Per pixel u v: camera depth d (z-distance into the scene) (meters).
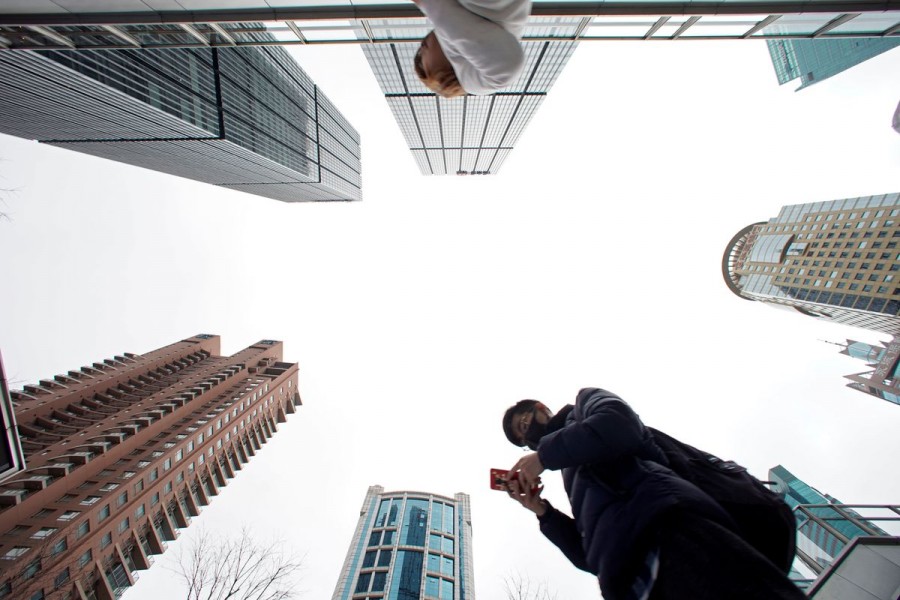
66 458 43.72
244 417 70.94
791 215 99.38
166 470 49.44
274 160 97.31
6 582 31.09
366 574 84.19
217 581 15.20
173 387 70.00
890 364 74.81
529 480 2.75
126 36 12.46
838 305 80.19
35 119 62.53
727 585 1.60
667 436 2.81
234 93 79.38
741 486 2.35
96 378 73.12
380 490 110.62
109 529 39.88
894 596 5.40
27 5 10.80
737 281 117.06
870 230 76.88
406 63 63.72
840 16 10.48
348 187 169.00
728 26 11.20
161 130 68.25
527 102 77.00
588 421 2.43
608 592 2.20
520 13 1.92
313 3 10.34
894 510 7.27
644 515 1.98
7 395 11.35
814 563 8.34
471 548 96.00
